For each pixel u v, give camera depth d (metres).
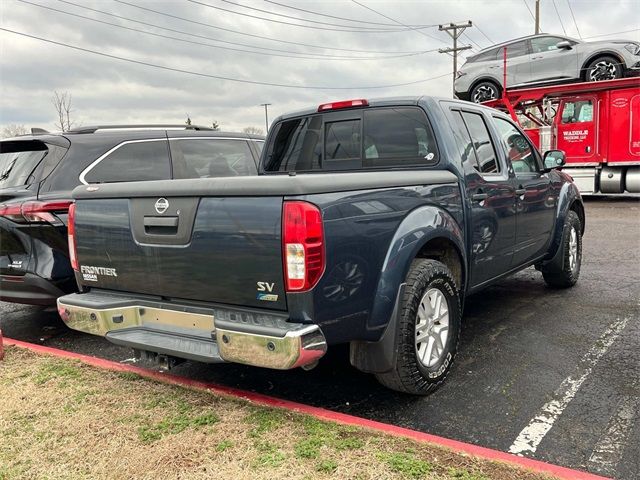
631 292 6.25
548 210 5.82
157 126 6.23
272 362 2.76
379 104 4.50
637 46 14.22
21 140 5.15
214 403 3.49
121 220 3.45
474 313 5.62
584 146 15.58
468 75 16.16
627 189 15.33
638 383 3.79
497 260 4.77
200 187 3.03
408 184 3.54
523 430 3.21
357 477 2.62
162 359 3.55
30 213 4.67
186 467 2.79
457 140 4.29
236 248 2.92
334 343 3.03
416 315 3.46
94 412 3.43
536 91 15.16
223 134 6.58
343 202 2.98
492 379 3.95
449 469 2.66
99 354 4.90
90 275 3.73
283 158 5.20
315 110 4.89
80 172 5.14
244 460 2.81
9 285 4.91
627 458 2.88
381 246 3.25
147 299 3.45
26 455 2.97
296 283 2.76
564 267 6.24
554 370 4.07
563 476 2.58
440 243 3.96
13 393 3.74
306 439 2.98
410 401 3.66
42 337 5.44
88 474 2.79
